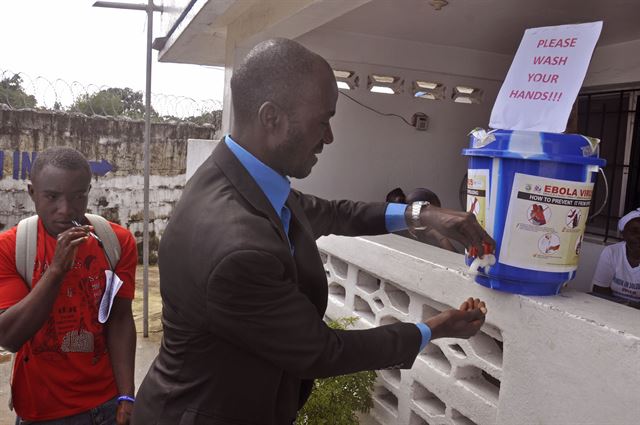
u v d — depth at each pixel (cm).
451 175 449
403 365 139
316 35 394
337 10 289
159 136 821
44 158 180
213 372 131
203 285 122
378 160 427
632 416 142
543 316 169
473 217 163
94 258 190
